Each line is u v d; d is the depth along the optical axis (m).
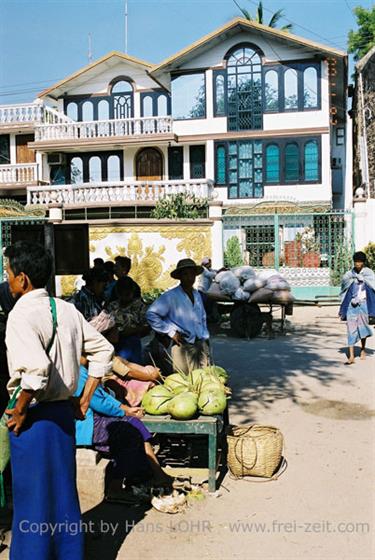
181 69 26.16
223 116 25.98
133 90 29.70
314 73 25.11
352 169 33.22
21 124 28.25
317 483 5.07
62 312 3.48
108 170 28.25
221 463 5.58
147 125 26.62
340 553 3.98
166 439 5.94
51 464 3.41
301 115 25.31
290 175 25.53
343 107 29.80
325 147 25.16
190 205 22.75
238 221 20.44
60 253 10.76
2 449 3.78
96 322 5.77
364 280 9.58
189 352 6.15
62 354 3.42
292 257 18.73
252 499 4.81
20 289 3.48
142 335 6.73
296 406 7.29
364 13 35.47
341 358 10.11
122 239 17.62
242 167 25.89
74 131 27.34
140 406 5.24
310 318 15.15
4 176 28.36
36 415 3.39
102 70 29.73
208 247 17.33
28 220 17.73
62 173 28.70
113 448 4.86
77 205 25.03
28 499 3.38
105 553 4.02
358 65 26.69
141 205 24.44
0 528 4.34
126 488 4.98
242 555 3.98
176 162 27.45
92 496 4.81
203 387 5.17
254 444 5.13
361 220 17.62
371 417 6.83
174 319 6.09
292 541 4.14
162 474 5.02
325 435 6.23
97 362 3.71
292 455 5.70
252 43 25.44
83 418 3.77
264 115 25.61
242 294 12.18
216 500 4.80
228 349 11.10
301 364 9.66
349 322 9.63
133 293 6.63
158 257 17.52
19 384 3.36
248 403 7.45
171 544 4.14
